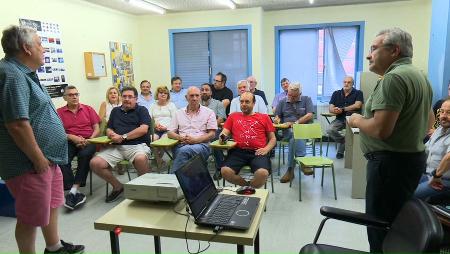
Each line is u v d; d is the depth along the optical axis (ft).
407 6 17.92
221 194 5.54
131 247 7.90
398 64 5.00
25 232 6.13
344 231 8.53
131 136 11.34
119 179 13.24
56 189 6.71
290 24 19.65
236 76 19.62
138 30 20.42
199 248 7.72
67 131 11.99
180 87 17.39
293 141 12.21
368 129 5.04
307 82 20.34
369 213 5.36
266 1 17.34
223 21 19.11
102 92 17.04
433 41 13.34
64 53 14.43
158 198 5.11
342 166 14.57
